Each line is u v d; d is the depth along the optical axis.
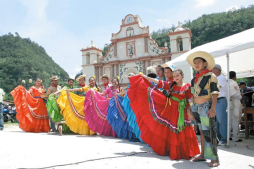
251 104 6.24
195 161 3.49
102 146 4.48
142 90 4.14
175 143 3.60
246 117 5.96
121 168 3.01
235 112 5.39
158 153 3.87
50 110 6.70
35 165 3.08
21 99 7.26
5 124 12.83
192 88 3.57
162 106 3.94
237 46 4.60
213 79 3.34
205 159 3.51
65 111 6.62
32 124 7.10
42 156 3.56
